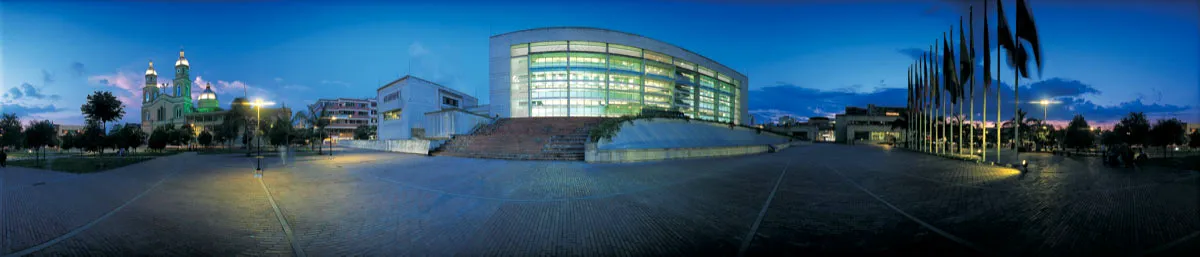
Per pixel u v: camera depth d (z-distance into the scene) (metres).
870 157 24.19
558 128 28.59
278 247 4.98
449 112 32.81
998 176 12.66
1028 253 4.61
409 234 5.54
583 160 19.44
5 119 31.25
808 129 90.00
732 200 8.14
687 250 4.79
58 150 38.56
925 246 4.88
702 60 63.75
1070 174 13.05
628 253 4.69
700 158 21.50
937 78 27.19
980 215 6.57
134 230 5.77
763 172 14.02
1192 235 5.21
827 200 8.12
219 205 7.71
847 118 81.75
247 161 21.48
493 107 47.44
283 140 37.91
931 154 28.17
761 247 4.88
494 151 22.75
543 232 5.63
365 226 6.00
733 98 74.75
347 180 11.87
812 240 5.16
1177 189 9.20
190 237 5.40
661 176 12.75
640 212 6.94
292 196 8.80
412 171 14.70
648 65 54.44
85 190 9.88
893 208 7.22
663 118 29.69
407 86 45.81
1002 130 48.34
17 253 4.76
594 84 48.56
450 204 7.77
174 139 42.22
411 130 44.72
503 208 7.34
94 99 26.11
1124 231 5.45
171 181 11.79
